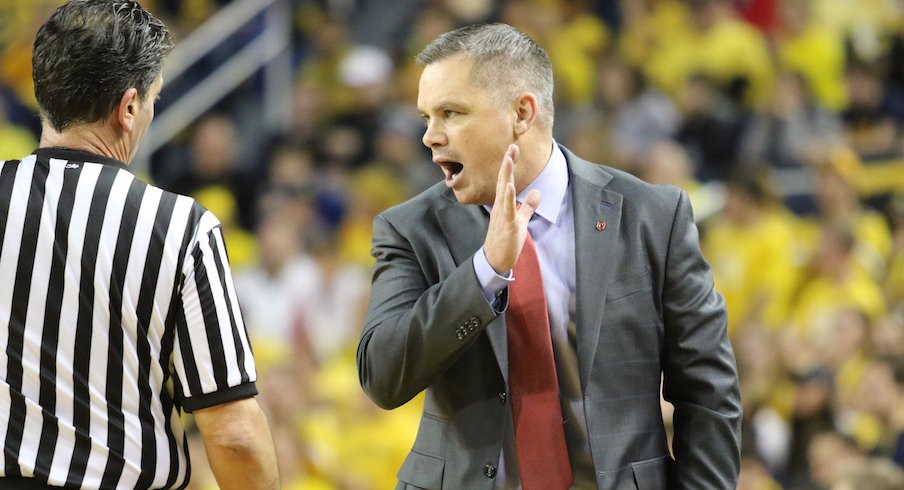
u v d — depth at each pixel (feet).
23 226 22.18
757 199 81.76
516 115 24.09
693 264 25.08
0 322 21.98
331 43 94.84
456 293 22.82
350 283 75.46
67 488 21.93
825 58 104.01
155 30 23.49
